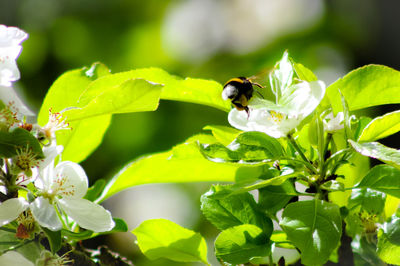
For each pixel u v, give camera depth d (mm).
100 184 742
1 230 680
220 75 1454
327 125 697
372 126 690
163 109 1246
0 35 666
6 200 671
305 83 686
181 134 1232
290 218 672
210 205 704
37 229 677
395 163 659
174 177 737
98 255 738
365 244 698
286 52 704
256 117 692
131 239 1128
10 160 672
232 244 689
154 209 1300
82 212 682
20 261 678
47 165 676
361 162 727
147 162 721
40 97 1418
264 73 758
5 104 664
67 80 737
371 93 714
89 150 748
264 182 676
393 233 685
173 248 718
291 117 686
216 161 677
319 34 1464
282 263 704
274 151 688
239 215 702
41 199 676
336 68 1438
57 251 688
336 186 683
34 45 1459
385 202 714
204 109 1241
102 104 684
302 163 688
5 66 664
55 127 681
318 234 667
